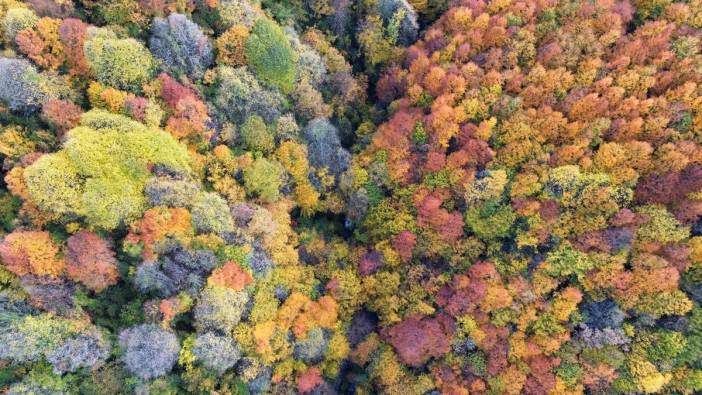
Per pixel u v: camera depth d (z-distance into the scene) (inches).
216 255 1728.6
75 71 1737.2
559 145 1991.9
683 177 1830.7
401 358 1956.2
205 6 1987.0
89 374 1531.7
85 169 1590.8
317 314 1894.7
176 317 1675.7
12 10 1647.4
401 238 2000.5
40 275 1508.4
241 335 1732.3
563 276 1899.6
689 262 1800.0
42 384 1459.2
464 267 1996.8
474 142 1989.4
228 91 1942.7
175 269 1654.8
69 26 1694.1
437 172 2025.1
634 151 1851.6
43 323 1486.2
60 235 1578.5
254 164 1893.5
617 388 1798.7
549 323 1851.6
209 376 1665.8
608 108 1966.0
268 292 1831.9
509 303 1875.0
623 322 1834.4
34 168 1520.7
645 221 1838.1
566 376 1813.5
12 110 1627.7
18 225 1552.7
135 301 1647.4
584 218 1884.8
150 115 1750.7
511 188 1967.3
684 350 1744.6
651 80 1936.5
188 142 1860.2
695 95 1895.9
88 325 1560.0
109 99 1720.0
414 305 1973.4
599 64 2020.2
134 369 1549.0
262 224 1835.6
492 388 1860.2
